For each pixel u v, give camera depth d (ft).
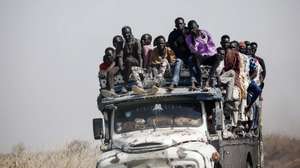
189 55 140.05
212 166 125.18
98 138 134.92
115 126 135.03
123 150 128.98
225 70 150.82
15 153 187.21
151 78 138.51
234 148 140.15
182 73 138.10
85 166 176.76
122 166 127.24
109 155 129.08
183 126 132.77
